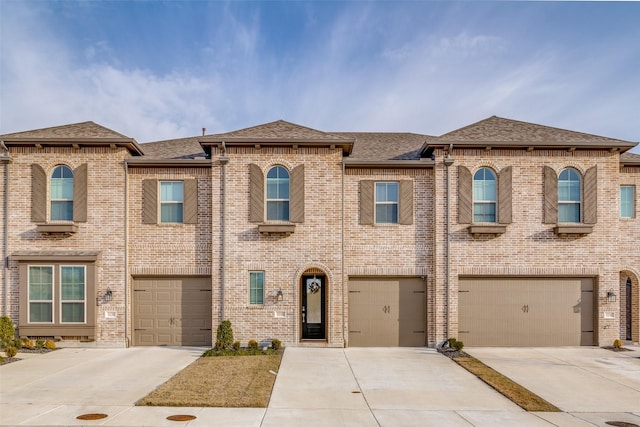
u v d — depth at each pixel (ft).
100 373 39.27
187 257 52.65
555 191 52.54
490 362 44.75
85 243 51.62
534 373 40.68
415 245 52.95
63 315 50.78
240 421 27.66
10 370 40.32
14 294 51.01
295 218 51.65
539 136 53.78
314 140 51.24
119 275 51.57
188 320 52.75
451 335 51.75
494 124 57.47
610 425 28.12
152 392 33.09
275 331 51.16
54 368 41.14
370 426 27.25
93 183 52.01
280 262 51.52
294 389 34.83
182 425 26.81
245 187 52.03
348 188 53.21
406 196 53.11
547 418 29.22
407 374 39.93
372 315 52.85
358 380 37.73
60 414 28.48
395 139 65.62
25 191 51.62
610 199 52.70
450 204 52.54
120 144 51.62
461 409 30.73
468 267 52.26
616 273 52.42
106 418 27.81
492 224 52.39
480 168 53.11
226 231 51.67
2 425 26.53
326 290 51.98
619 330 54.03
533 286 52.90
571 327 52.70
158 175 53.16
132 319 52.42
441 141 52.06
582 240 52.60
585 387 36.50
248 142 51.21
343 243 52.34
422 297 53.11
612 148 52.11
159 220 53.06
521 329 52.60
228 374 38.60
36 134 52.16
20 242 51.37
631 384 37.50
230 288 51.29
